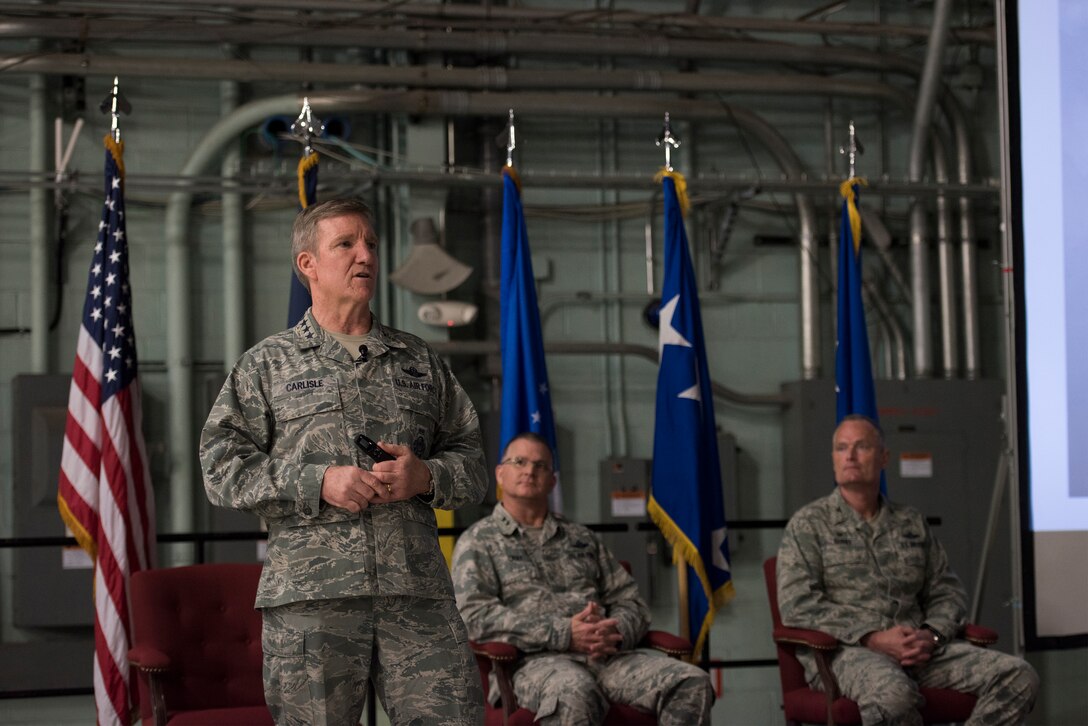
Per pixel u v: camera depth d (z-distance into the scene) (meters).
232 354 9.29
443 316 9.36
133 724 6.26
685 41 9.80
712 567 7.07
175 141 9.46
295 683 3.45
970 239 10.29
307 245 3.72
